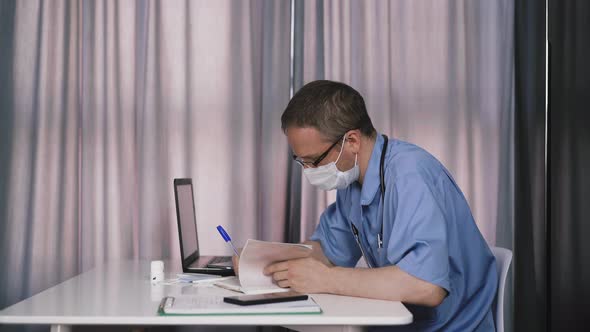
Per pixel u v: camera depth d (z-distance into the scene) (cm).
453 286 139
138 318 112
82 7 246
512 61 245
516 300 239
